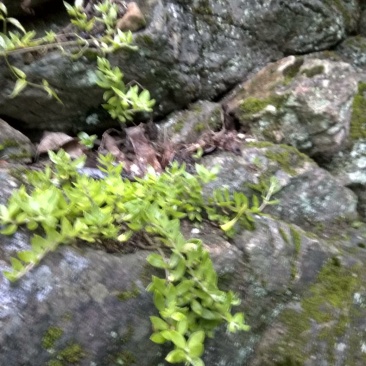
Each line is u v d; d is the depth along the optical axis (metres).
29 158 1.29
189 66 1.57
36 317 0.92
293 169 1.44
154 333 0.98
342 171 1.57
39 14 1.50
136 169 1.38
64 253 0.98
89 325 0.95
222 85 1.68
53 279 0.95
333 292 1.23
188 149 1.46
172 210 1.14
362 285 1.26
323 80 1.59
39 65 1.36
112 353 0.97
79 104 1.44
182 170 1.21
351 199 1.46
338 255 1.29
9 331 0.89
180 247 1.02
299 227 1.35
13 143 1.28
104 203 1.08
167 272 1.01
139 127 1.48
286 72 1.65
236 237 1.20
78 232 0.99
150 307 1.01
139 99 1.40
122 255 1.04
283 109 1.56
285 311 1.19
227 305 1.02
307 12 1.77
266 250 1.20
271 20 1.74
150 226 1.06
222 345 1.10
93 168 1.34
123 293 0.99
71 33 1.41
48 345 0.92
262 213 1.30
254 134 1.57
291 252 1.23
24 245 0.98
